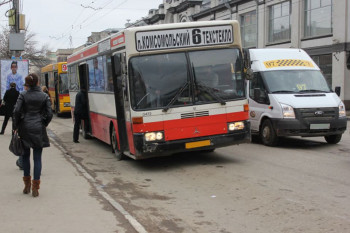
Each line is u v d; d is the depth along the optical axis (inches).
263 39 1224.2
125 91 340.2
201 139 335.9
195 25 340.2
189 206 241.8
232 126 345.7
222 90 344.8
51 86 1117.1
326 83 471.5
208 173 328.2
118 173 342.3
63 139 572.4
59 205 236.4
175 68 335.6
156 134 326.6
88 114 532.1
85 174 323.0
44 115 253.0
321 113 425.1
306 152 413.1
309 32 1074.1
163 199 258.8
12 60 805.9
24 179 259.9
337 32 966.4
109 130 423.5
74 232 191.9
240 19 1346.0
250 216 219.6
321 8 1027.9
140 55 330.6
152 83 330.3
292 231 194.9
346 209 226.5
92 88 491.2
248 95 495.2
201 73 339.9
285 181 294.0
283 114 430.9
